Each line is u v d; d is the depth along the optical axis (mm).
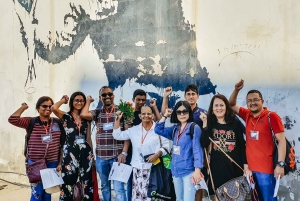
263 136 3980
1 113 7438
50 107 4801
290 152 3963
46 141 4738
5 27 7250
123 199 4699
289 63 4500
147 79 5555
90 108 6156
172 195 4477
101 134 4918
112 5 5863
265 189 3988
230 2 4840
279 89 4562
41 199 4824
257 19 4664
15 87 7184
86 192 4805
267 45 4613
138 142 4578
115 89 5887
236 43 4816
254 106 4012
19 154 7180
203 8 5051
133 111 4781
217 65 4957
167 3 5348
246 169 4086
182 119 4254
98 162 4949
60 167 4875
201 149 4141
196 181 4059
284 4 4496
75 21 6297
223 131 4113
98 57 6059
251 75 4723
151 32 5504
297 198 4477
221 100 4102
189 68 5184
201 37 5078
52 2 6570
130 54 5715
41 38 6742
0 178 7336
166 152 4496
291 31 4469
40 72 6789
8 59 7246
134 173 4582
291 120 4504
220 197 4004
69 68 6398
